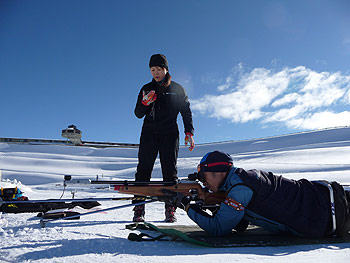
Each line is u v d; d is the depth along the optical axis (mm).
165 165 3291
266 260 1488
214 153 2211
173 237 2053
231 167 2184
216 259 1514
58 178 27047
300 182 2207
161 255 1632
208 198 2344
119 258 1561
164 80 3322
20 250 1729
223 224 2064
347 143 35781
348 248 1818
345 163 22156
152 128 3307
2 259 1568
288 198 2055
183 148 45625
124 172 30828
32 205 3793
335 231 2121
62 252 1699
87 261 1503
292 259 1514
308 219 2053
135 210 3066
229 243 1905
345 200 2137
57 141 53969
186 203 2258
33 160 37062
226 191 2170
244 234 2318
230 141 48656
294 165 22375
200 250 1778
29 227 2590
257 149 41719
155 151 3338
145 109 3338
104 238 2104
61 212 3279
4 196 3771
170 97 3320
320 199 2098
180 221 3326
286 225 2090
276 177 2158
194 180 2467
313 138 43094
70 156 42969
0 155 41938
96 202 4523
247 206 2076
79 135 53438
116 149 48594
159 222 3219
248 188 2018
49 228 2465
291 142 42594
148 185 2447
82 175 28562
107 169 34344
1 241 2000
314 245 1916
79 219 3229
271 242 1955
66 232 2324
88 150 48656
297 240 2035
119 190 2441
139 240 2020
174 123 3367
